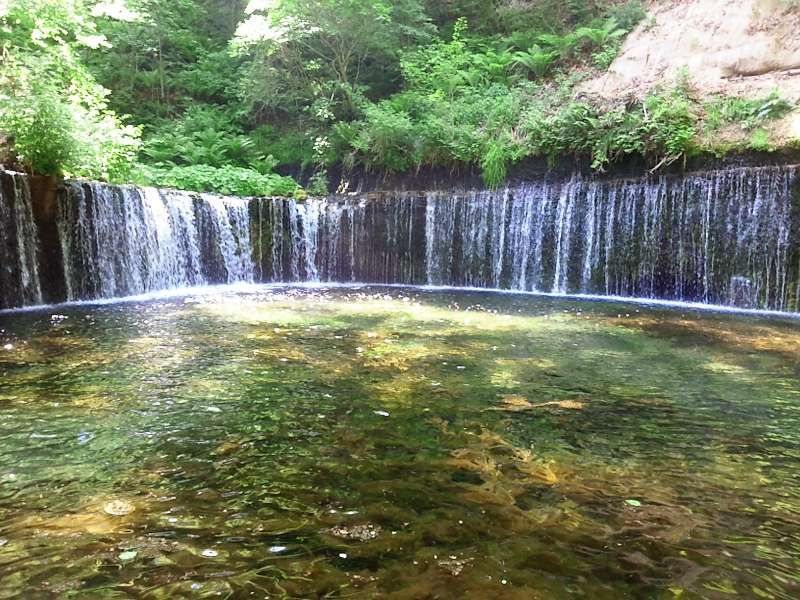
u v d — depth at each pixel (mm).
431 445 3154
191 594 1869
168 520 2336
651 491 2658
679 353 5570
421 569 2018
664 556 2137
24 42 10742
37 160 8359
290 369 4672
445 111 13008
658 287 10031
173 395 3961
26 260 8156
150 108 15969
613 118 10523
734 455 3098
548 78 14250
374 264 12289
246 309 7895
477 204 11547
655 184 9922
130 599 1845
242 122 16141
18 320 6895
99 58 15422
